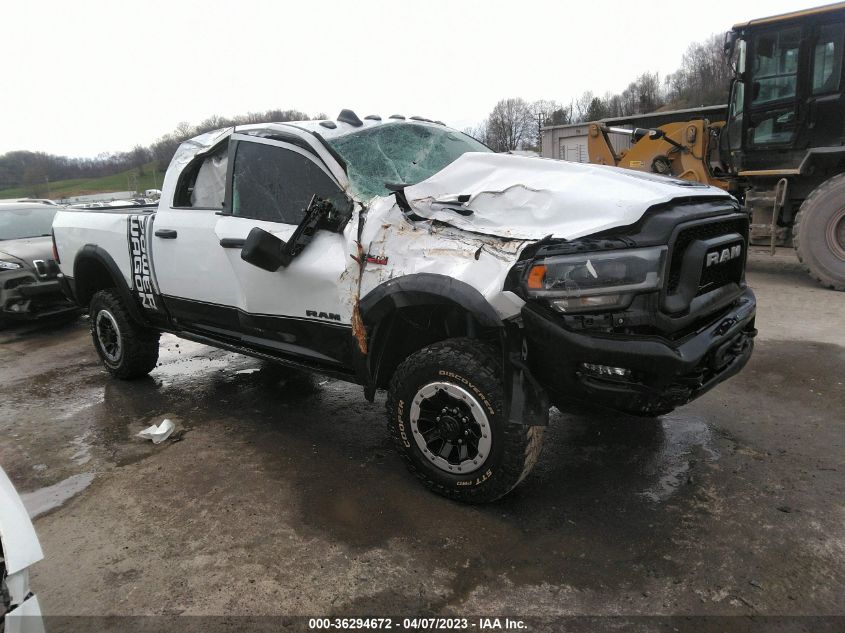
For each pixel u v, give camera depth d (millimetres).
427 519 2893
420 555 2627
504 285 2596
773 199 7961
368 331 3102
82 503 3166
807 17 7145
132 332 4879
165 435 3906
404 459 3141
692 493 3039
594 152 10297
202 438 3926
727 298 3035
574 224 2652
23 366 5895
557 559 2570
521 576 2475
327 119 3824
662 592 2354
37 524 2984
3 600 1596
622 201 2643
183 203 4281
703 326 2871
